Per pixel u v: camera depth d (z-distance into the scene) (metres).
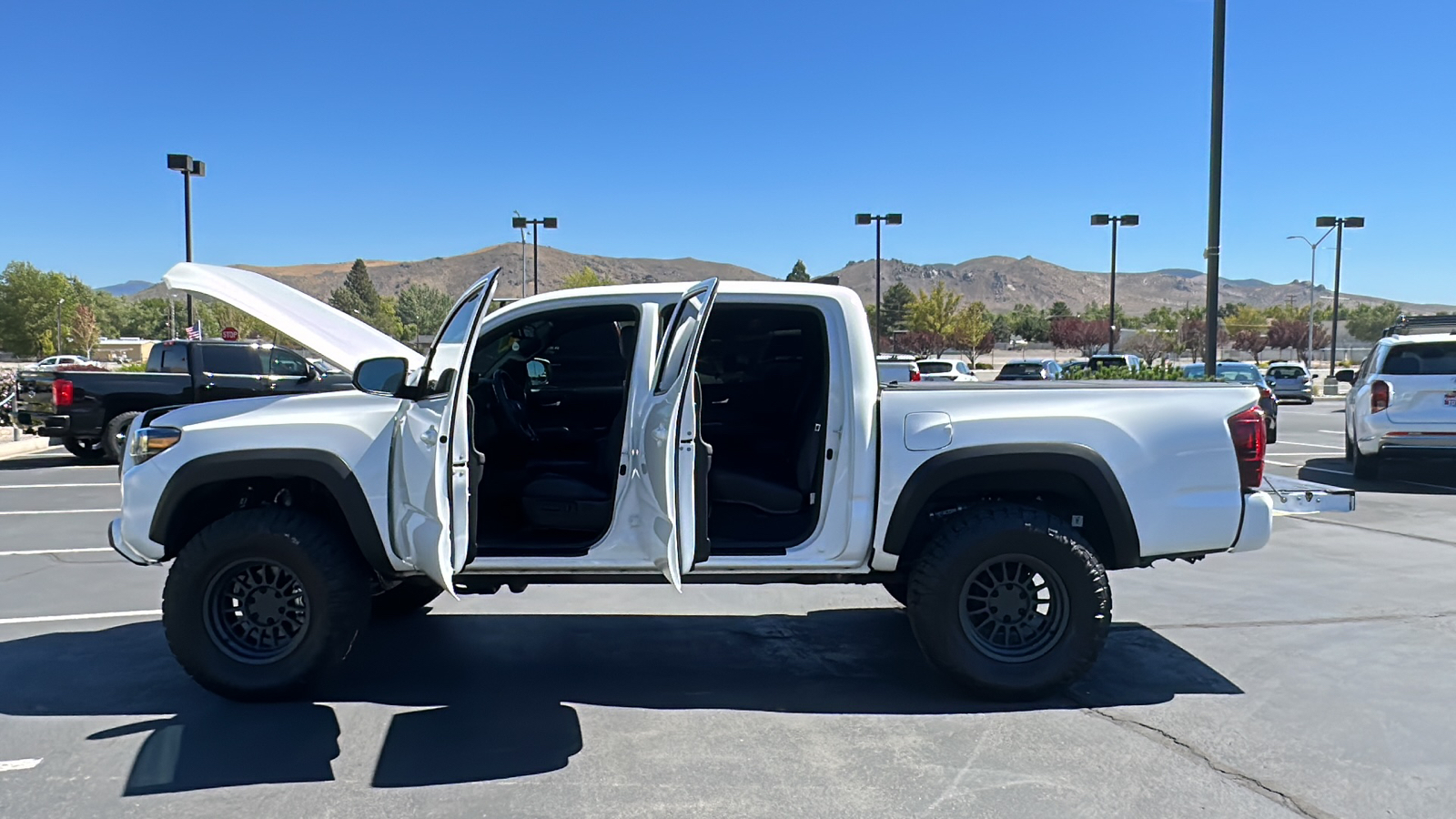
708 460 4.21
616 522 4.46
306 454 4.41
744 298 4.61
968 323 68.06
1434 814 3.50
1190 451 4.58
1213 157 13.73
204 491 4.60
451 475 4.12
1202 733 4.23
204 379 14.55
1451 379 11.20
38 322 92.06
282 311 5.02
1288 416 25.45
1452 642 5.52
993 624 4.61
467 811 3.51
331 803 3.56
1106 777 3.79
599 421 5.91
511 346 5.57
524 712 4.48
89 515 9.84
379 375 4.29
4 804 3.54
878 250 38.75
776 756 3.99
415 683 4.86
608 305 4.73
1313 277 41.03
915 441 4.50
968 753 4.02
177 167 24.09
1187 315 77.62
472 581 4.65
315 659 4.44
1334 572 7.27
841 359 4.54
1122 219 37.94
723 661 5.25
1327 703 4.58
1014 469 4.48
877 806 3.54
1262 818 3.47
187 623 4.43
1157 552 4.59
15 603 6.37
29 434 14.88
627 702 4.62
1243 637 5.64
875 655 5.35
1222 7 13.52
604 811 3.51
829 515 4.55
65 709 4.48
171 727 4.26
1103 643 4.50
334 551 4.45
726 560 4.52
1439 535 8.71
